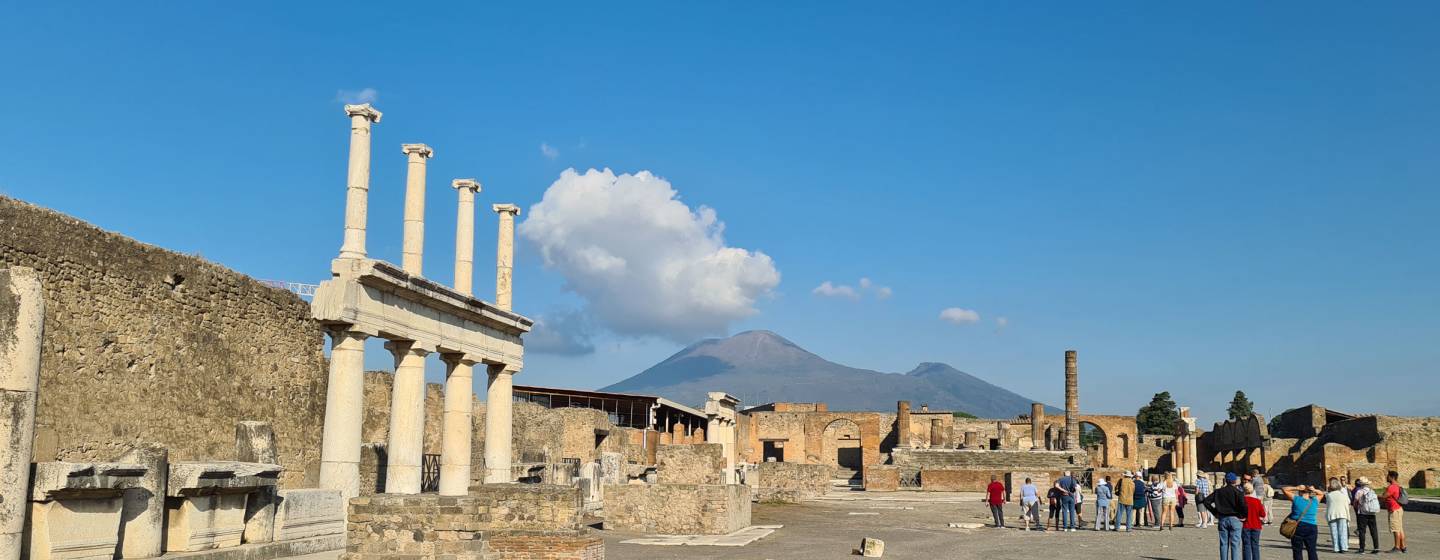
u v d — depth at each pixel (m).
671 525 33.72
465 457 34.38
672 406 77.94
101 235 26.88
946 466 100.56
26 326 15.30
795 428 116.75
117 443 26.91
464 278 35.81
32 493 15.77
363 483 33.91
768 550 28.92
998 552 29.62
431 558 19.83
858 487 93.06
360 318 27.78
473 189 36.44
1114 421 120.06
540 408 56.81
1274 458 95.00
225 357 31.62
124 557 17.75
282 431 34.44
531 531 19.92
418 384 30.92
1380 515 49.56
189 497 19.11
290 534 22.34
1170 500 40.41
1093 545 32.19
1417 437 80.94
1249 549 22.83
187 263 30.14
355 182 27.98
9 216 23.95
